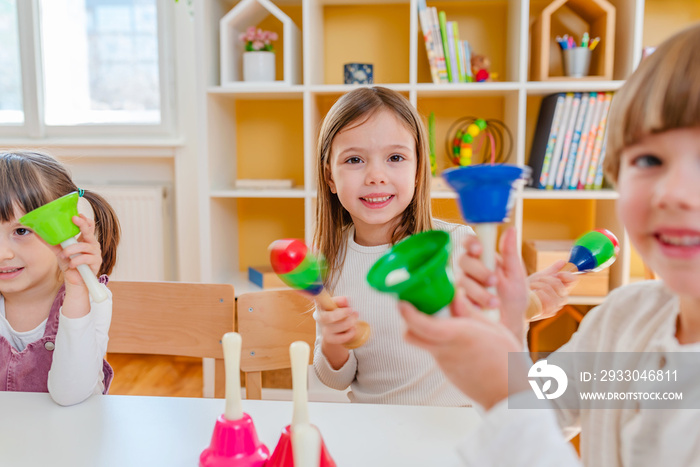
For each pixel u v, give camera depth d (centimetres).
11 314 100
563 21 206
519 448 42
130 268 243
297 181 233
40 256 93
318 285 66
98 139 246
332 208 119
